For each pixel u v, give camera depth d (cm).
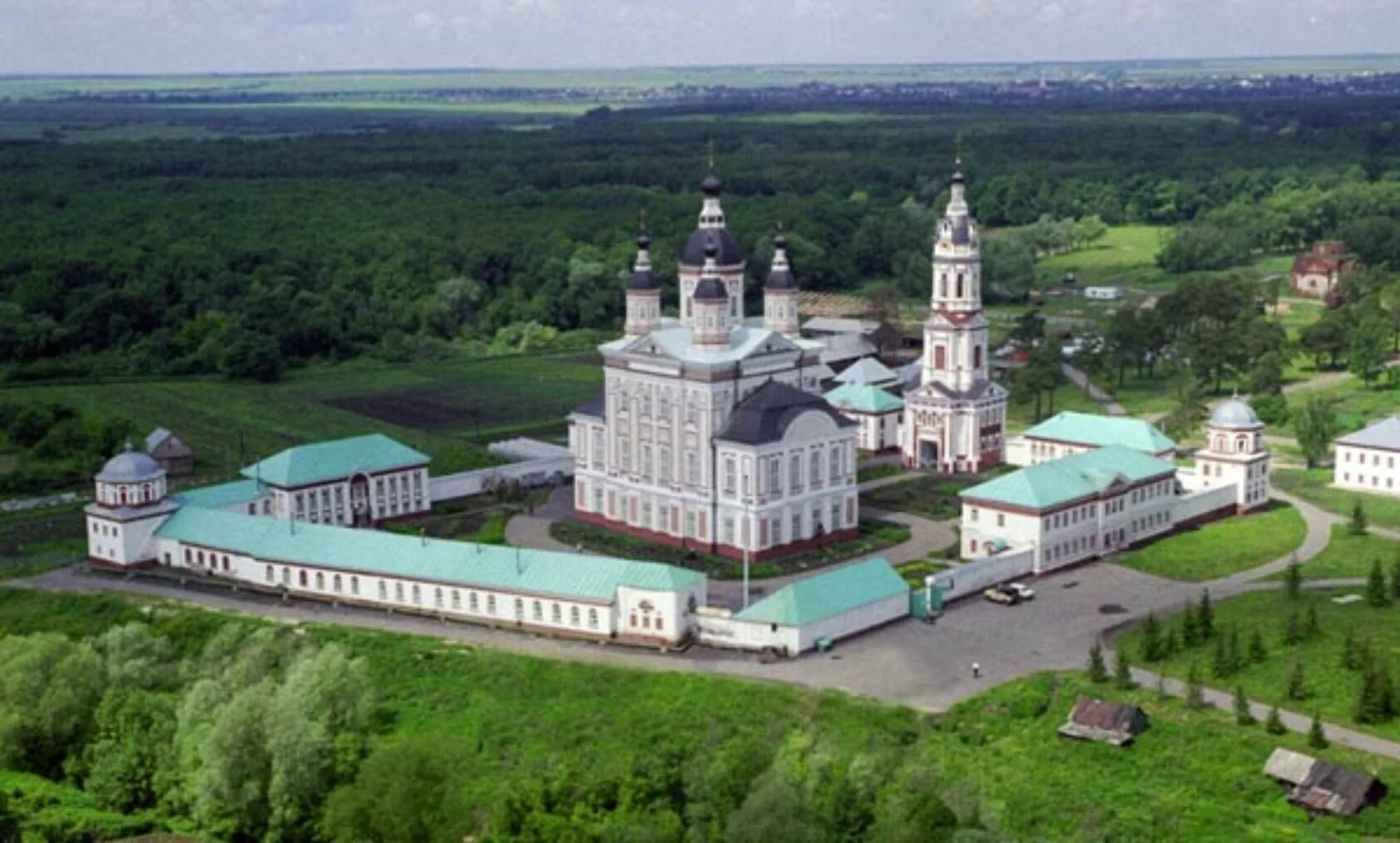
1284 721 16288
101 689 17538
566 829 13375
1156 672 17850
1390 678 16588
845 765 14925
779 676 18225
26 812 15525
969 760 15925
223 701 16512
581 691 18150
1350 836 14075
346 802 14312
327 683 16850
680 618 19375
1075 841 13888
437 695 18312
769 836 12862
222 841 15312
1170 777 15338
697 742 16462
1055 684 17550
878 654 18900
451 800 14288
